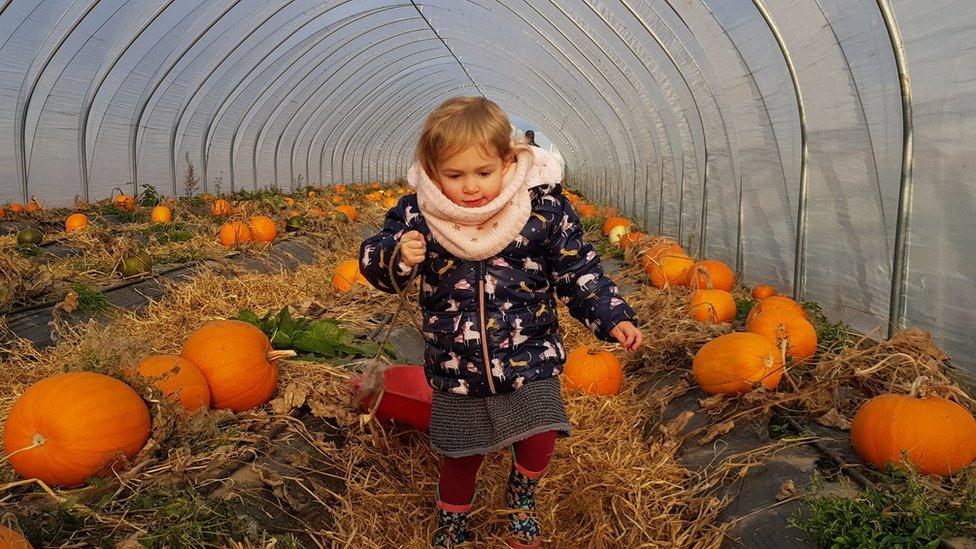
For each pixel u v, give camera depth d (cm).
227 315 297
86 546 112
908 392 158
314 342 213
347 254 485
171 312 291
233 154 795
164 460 145
